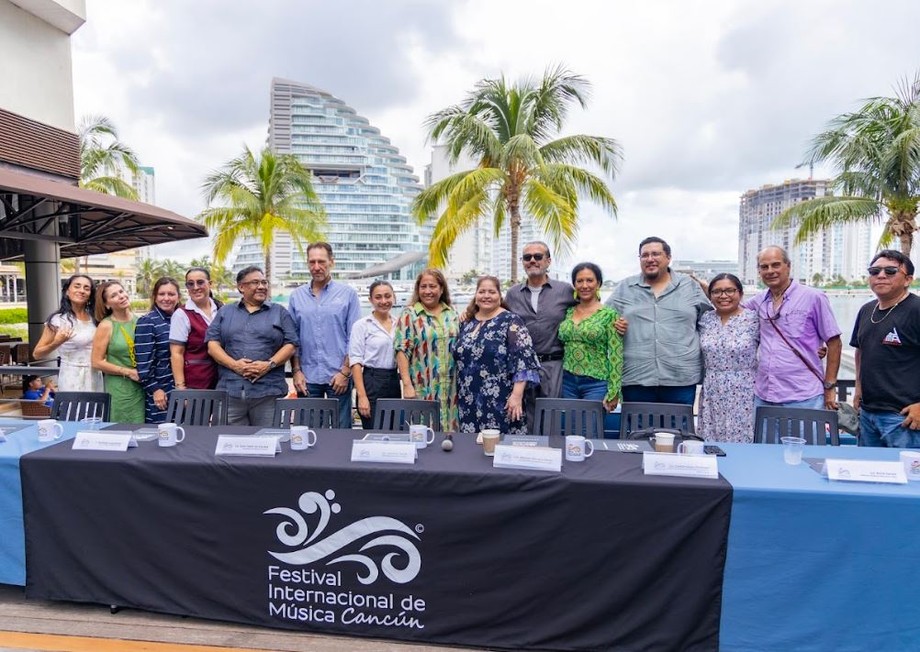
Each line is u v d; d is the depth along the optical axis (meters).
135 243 9.73
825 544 2.10
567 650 2.28
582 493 2.20
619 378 3.66
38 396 7.12
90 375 4.46
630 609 2.22
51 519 2.52
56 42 8.91
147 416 4.13
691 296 3.67
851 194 11.05
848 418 4.12
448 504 2.29
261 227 16.61
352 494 2.34
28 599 2.66
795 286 3.45
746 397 3.37
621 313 3.81
